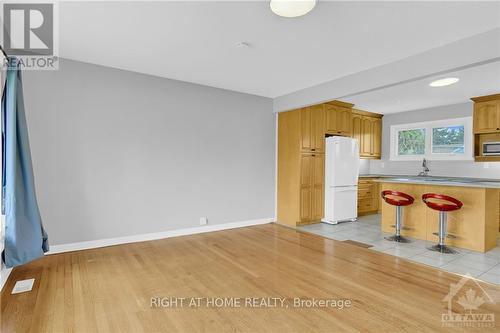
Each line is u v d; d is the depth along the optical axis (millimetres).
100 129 3596
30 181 2729
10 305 2174
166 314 2074
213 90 4566
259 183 5172
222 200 4695
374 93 4688
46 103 3262
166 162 4117
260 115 5168
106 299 2285
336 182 5176
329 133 5410
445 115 5629
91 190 3547
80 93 3459
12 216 2537
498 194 3883
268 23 2494
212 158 4574
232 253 3467
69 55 3264
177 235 4234
